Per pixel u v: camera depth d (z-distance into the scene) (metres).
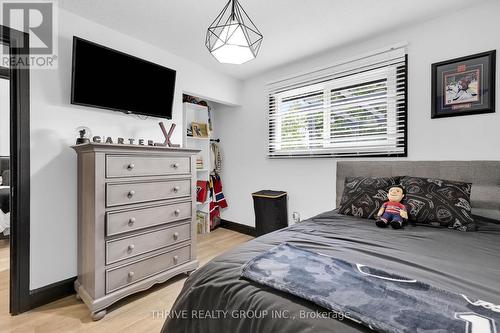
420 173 2.09
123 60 2.17
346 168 2.50
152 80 2.40
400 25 2.18
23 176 1.71
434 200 1.65
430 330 0.55
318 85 2.82
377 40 2.37
